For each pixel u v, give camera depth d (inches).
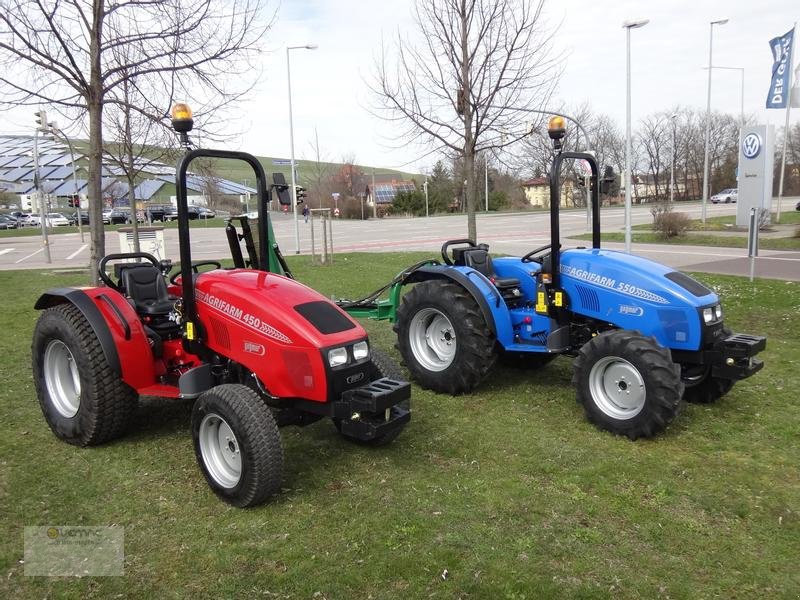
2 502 145.6
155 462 167.6
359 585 114.8
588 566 120.5
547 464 164.4
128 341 168.9
